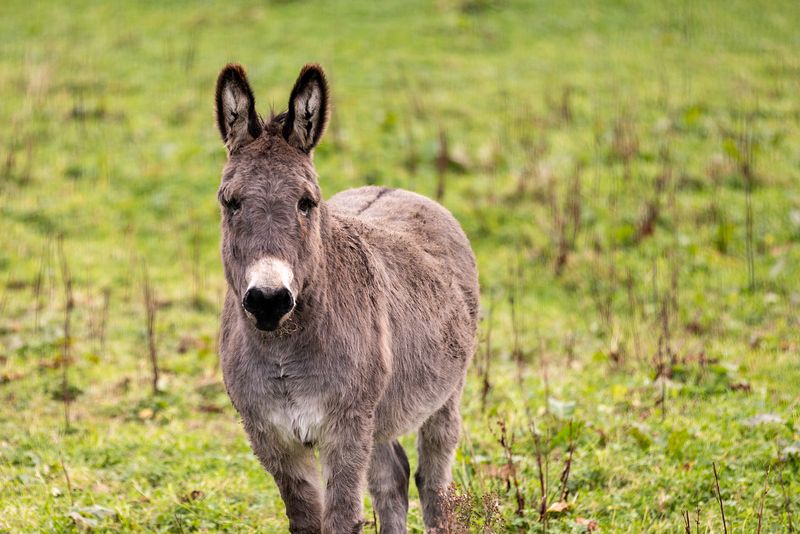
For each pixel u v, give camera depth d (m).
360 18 54.28
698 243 30.88
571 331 25.69
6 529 14.82
